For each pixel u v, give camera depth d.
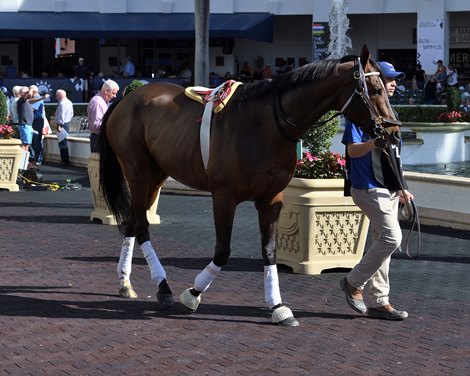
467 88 34.16
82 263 10.95
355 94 7.45
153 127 8.67
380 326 8.08
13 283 9.80
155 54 41.19
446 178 13.69
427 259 11.21
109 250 11.82
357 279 8.31
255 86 7.91
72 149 24.62
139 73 40.41
